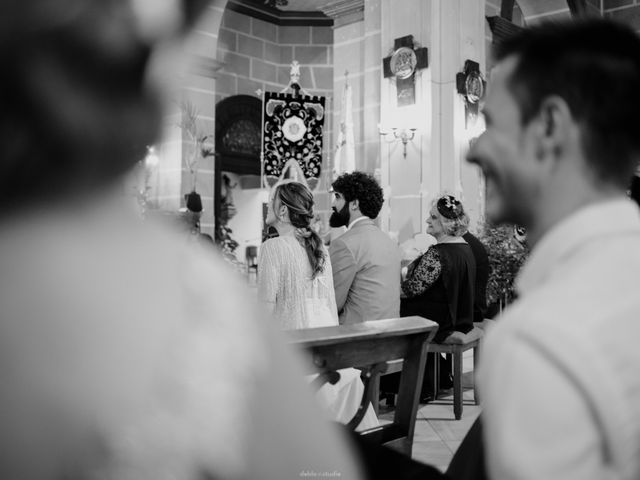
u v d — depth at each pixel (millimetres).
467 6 8930
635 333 721
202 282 445
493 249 6676
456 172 8633
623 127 838
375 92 9672
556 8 10461
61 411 356
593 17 897
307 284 3393
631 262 778
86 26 379
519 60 893
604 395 681
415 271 5047
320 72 13641
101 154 406
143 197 6645
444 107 8680
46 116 379
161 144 441
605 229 824
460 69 8781
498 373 752
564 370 697
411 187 8734
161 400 375
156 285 417
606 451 695
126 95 406
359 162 10242
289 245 3396
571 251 830
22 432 350
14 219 399
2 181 387
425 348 2301
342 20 10562
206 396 386
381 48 9383
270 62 13602
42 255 388
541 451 693
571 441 687
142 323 392
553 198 879
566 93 843
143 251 431
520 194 902
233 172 13312
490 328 872
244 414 403
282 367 456
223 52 12930
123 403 366
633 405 692
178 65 441
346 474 457
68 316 374
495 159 908
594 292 747
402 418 2289
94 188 422
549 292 775
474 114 8898
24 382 356
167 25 415
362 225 4492
